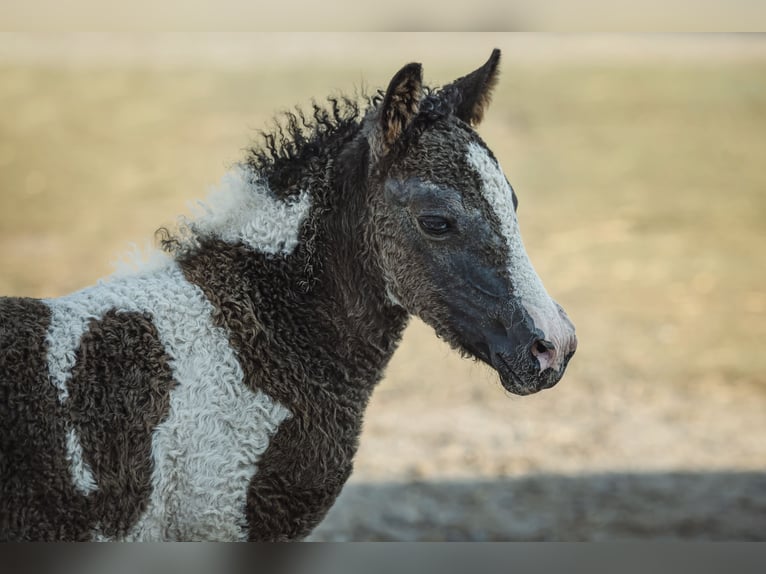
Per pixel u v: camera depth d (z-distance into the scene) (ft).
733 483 37.09
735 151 93.66
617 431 42.68
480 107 20.61
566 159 91.15
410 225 18.67
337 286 19.08
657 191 83.66
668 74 119.44
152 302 18.08
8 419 16.52
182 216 19.65
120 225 74.54
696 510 34.58
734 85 114.62
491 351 18.51
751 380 48.73
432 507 34.76
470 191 18.45
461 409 45.42
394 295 19.24
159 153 92.58
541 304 18.40
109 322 17.67
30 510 16.56
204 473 17.28
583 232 73.87
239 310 18.28
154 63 125.59
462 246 18.48
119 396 17.13
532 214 78.13
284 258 18.85
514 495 35.88
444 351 54.19
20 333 17.20
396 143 18.58
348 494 35.91
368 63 118.83
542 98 108.99
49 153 93.61
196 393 17.48
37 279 61.52
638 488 36.60
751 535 32.45
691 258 68.54
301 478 18.24
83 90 113.91
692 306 59.62
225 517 17.46
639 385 48.24
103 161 91.20
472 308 18.52
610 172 88.17
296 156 19.53
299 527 18.52
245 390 17.81
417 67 17.93
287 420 18.01
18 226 74.13
